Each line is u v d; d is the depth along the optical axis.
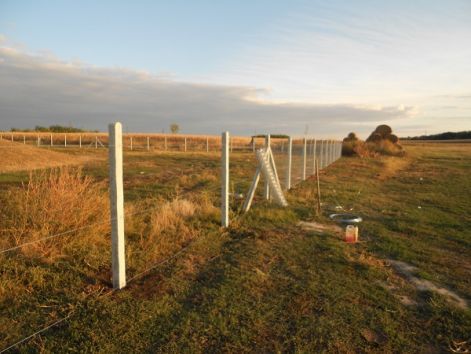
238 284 5.03
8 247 5.30
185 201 8.63
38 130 67.44
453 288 5.31
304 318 4.21
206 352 3.54
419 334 4.02
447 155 38.12
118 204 4.54
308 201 11.66
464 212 10.70
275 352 3.58
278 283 5.14
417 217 9.84
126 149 42.09
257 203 10.62
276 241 7.12
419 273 5.73
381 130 38.44
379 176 19.73
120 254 4.64
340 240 7.38
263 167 9.51
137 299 4.45
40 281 4.62
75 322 3.85
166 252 6.10
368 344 3.78
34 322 3.87
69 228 5.73
